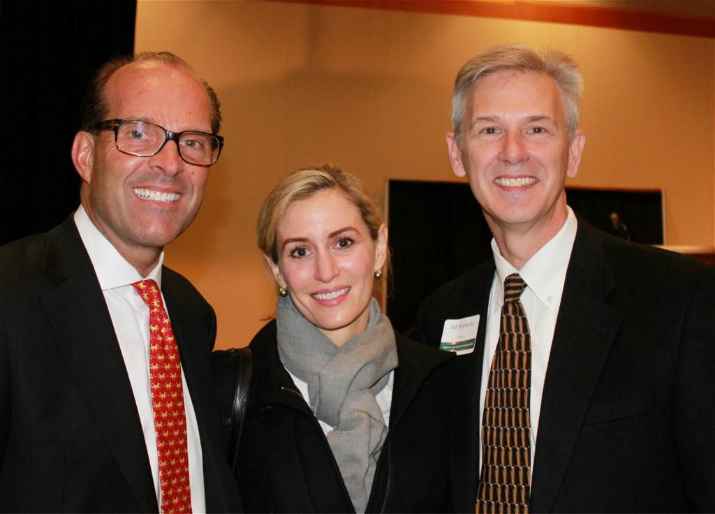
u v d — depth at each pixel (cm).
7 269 158
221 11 599
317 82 614
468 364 200
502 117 186
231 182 596
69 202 372
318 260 186
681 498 165
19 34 362
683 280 172
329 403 182
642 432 164
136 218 168
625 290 178
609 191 642
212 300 586
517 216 183
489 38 644
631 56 670
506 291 193
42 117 365
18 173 362
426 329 227
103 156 169
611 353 171
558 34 656
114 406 155
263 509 175
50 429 147
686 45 678
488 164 188
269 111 605
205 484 176
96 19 376
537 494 166
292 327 194
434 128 629
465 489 183
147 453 160
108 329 162
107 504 150
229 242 592
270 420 185
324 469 174
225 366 198
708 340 161
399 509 174
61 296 159
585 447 166
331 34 619
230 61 599
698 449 157
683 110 675
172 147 171
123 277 173
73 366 154
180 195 175
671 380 164
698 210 668
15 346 148
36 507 143
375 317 204
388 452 180
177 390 175
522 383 182
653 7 668
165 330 179
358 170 616
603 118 663
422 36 633
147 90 171
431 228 615
